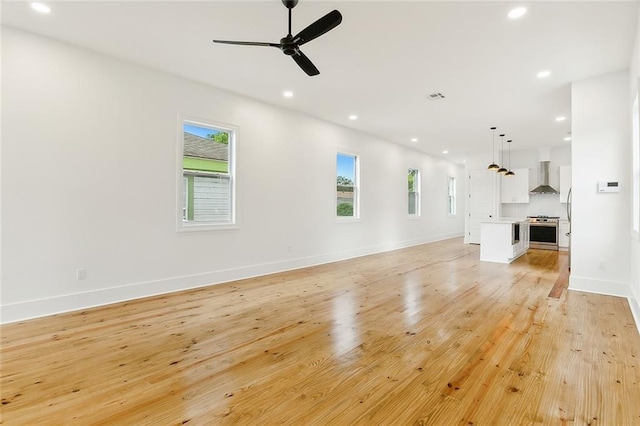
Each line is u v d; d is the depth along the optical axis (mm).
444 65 3846
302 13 2857
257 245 5262
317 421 1701
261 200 5312
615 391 1953
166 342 2699
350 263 6434
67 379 2117
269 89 4734
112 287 3775
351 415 1750
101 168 3684
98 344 2654
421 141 8250
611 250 4047
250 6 2777
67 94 3455
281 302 3822
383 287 4516
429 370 2227
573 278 4316
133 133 3920
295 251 5879
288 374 2186
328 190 6531
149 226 4062
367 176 7535
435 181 10445
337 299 3939
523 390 1974
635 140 3426
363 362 2350
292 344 2664
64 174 3439
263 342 2703
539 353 2469
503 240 6543
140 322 3158
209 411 1790
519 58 3643
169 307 3625
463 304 3719
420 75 4145
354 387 2023
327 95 4949
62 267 3436
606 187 4031
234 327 3037
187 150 4520
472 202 9859
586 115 4160
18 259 3182
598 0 2611
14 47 3152
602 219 4086
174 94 4266
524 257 7156
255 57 3736
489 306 3639
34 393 1955
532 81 4285
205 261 4617
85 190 3578
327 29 2402
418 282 4805
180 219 4336
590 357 2400
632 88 3492
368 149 7547
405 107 5469
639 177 3246
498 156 9453
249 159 5125
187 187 4523
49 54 3344
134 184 3934
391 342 2691
